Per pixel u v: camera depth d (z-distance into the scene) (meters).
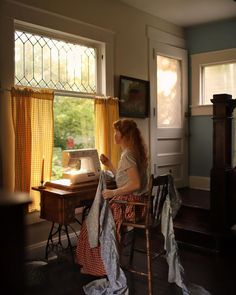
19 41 2.88
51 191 2.65
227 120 3.15
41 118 2.89
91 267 2.58
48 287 2.48
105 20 3.57
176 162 4.68
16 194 0.74
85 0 3.34
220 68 4.59
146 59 4.13
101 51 3.58
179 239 3.45
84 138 3.41
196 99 4.75
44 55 3.08
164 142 4.50
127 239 3.53
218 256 3.09
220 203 3.20
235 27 4.37
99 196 2.47
